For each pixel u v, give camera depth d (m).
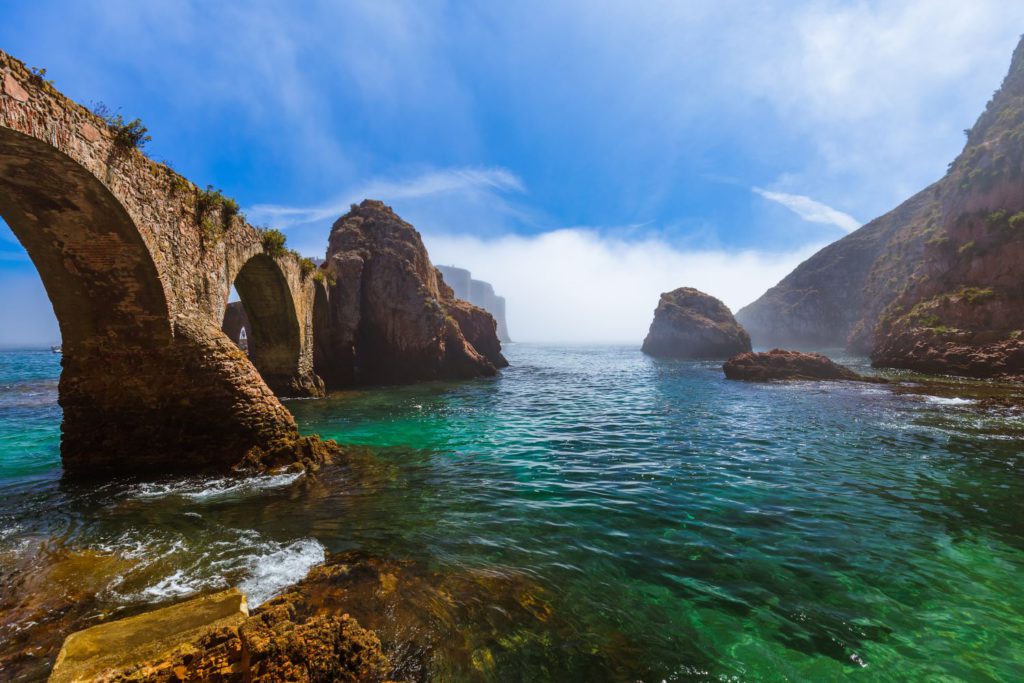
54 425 18.59
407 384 35.12
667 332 76.81
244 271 23.00
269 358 27.00
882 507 8.70
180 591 5.77
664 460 12.34
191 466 11.72
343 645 4.11
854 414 19.67
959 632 4.95
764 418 19.03
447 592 5.64
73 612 5.34
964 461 12.08
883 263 74.56
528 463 12.09
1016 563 6.49
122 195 10.52
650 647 4.67
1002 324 35.47
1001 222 38.47
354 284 35.22
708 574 6.17
